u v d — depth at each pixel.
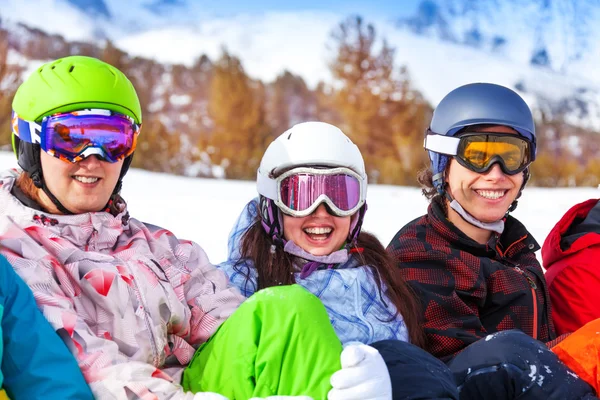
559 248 3.50
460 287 3.20
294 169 2.95
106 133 2.55
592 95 48.41
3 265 2.24
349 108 23.89
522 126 3.31
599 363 2.63
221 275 2.90
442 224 3.34
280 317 2.27
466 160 3.29
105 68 2.64
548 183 22.28
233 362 2.32
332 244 3.03
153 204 9.84
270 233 3.05
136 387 2.21
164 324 2.58
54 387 2.15
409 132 23.14
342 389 2.14
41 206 2.62
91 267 2.48
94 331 2.45
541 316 3.32
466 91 3.39
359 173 3.05
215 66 24.97
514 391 2.54
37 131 2.53
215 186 12.80
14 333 2.18
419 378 2.37
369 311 3.00
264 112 23.64
